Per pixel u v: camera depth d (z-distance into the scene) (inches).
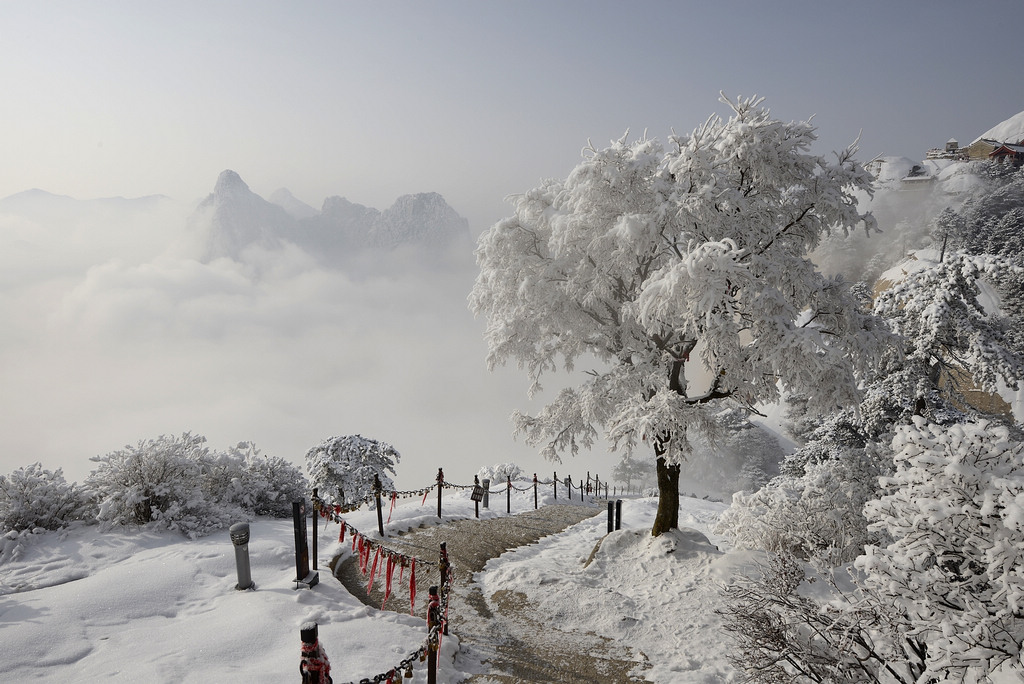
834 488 471.2
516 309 535.8
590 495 1156.5
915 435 241.4
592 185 444.8
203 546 426.3
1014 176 4655.5
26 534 413.1
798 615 253.9
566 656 326.0
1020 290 1525.6
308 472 702.5
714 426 455.5
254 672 253.3
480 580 444.5
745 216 442.9
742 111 455.2
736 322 417.4
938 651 203.6
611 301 513.0
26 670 244.7
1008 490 214.7
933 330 624.4
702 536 511.8
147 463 474.3
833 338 448.1
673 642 346.3
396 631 310.8
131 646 275.0
